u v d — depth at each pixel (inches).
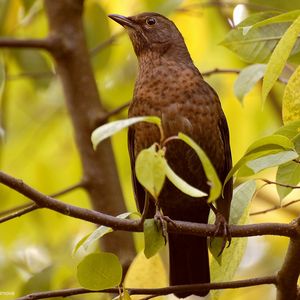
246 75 398.3
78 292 330.6
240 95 395.2
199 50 527.8
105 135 264.4
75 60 480.1
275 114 535.2
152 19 422.6
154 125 379.6
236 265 345.1
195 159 387.9
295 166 335.3
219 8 528.4
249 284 340.8
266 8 466.3
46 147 568.4
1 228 535.8
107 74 557.9
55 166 562.9
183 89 382.6
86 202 554.3
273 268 518.6
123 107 470.0
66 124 573.3
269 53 379.9
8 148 564.7
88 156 470.9
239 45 380.8
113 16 429.7
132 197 550.3
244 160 304.3
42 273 466.3
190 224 333.1
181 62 401.4
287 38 303.1
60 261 509.4
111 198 467.2
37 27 561.0
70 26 482.6
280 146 304.3
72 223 549.0
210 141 386.0
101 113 472.7
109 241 458.9
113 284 311.4
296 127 309.4
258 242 530.0
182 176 393.7
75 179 559.2
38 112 578.6
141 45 419.5
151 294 340.2
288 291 341.1
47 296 329.4
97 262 309.1
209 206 405.4
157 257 352.5
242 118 536.4
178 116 380.2
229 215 343.9
